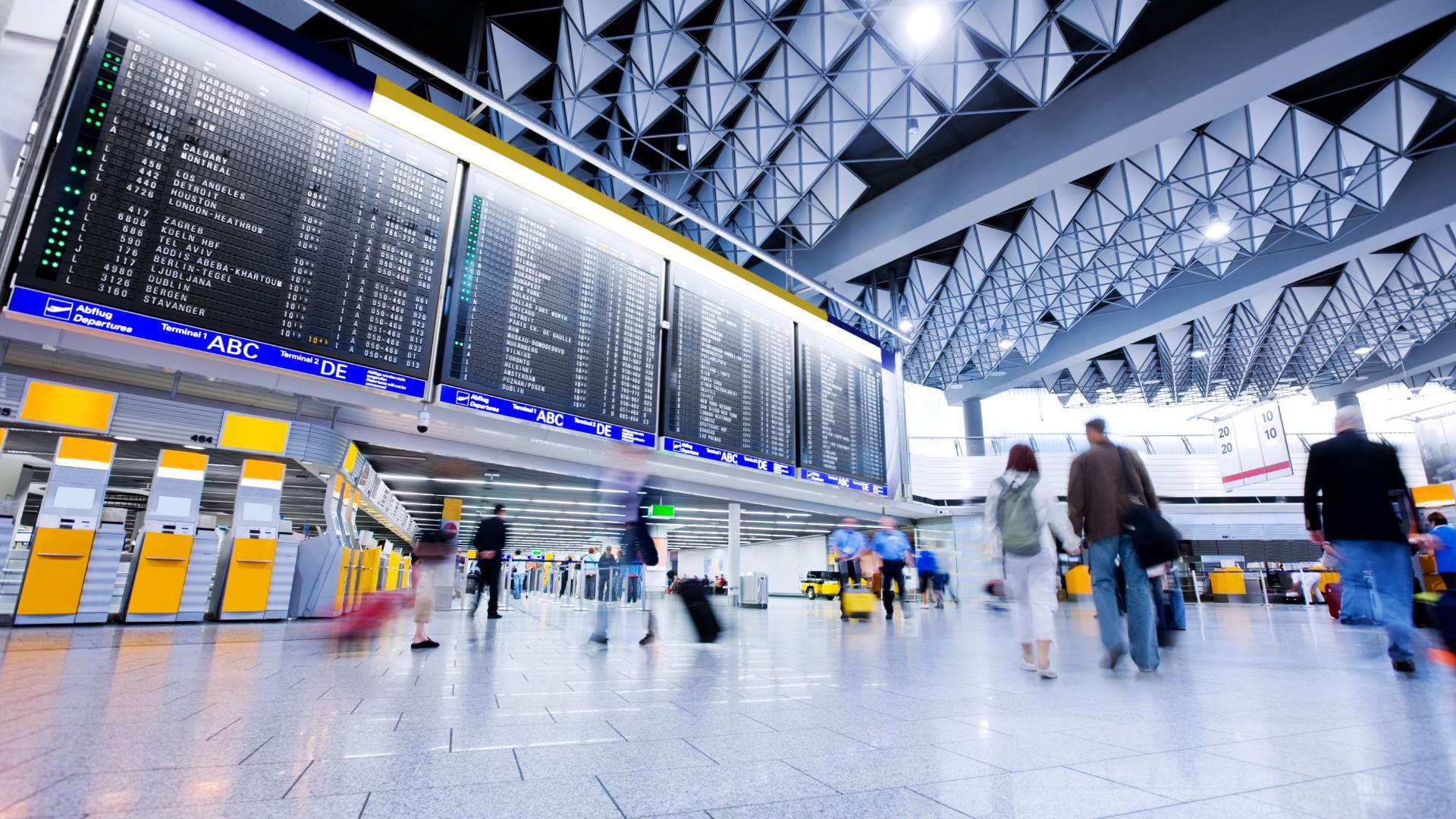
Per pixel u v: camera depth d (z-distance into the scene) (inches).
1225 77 467.8
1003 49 458.3
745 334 527.2
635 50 482.3
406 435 374.9
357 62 507.5
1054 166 560.7
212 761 71.6
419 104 350.0
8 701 101.9
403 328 323.6
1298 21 441.1
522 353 371.9
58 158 243.1
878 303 980.6
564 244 406.0
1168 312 936.9
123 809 55.5
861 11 437.1
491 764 73.5
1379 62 562.6
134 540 288.7
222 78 284.5
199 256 268.5
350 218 314.0
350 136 320.5
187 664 151.9
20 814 53.6
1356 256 764.0
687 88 498.3
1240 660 181.6
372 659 171.6
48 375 273.1
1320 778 69.4
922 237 675.4
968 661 180.4
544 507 696.4
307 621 298.7
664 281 469.7
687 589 248.5
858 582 423.8
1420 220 690.2
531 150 610.2
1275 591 737.6
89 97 251.6
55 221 240.5
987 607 600.1
